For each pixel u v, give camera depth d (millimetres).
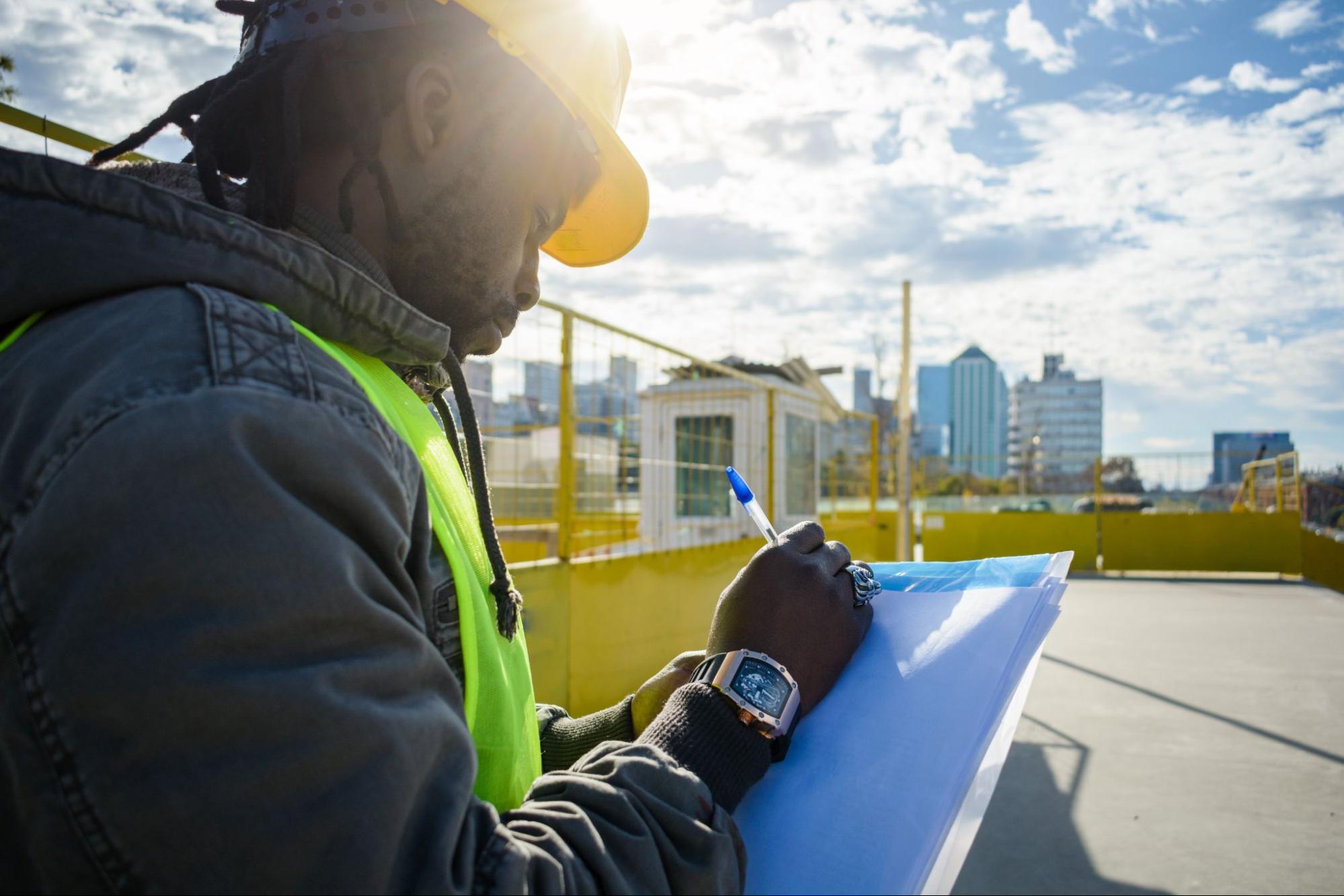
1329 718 4594
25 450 503
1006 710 769
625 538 6633
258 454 501
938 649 864
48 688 462
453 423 909
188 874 454
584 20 893
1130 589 11031
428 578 634
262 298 591
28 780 473
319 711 475
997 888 2695
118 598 460
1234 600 9883
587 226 1276
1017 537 13688
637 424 6863
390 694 526
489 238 803
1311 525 13617
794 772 755
